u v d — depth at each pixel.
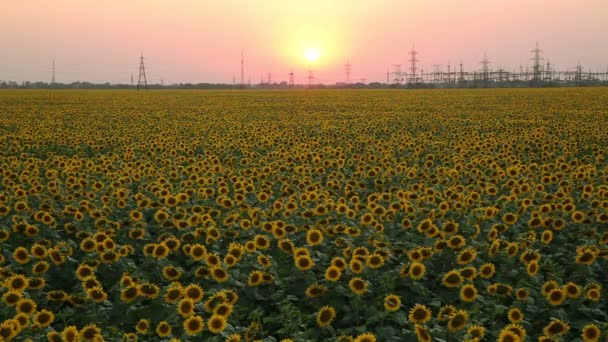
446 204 11.74
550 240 10.02
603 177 15.71
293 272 8.64
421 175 16.38
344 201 12.95
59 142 24.91
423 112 45.66
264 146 24.03
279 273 8.89
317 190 13.65
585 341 6.67
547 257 9.63
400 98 71.75
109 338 6.71
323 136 28.64
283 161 18.70
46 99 71.12
